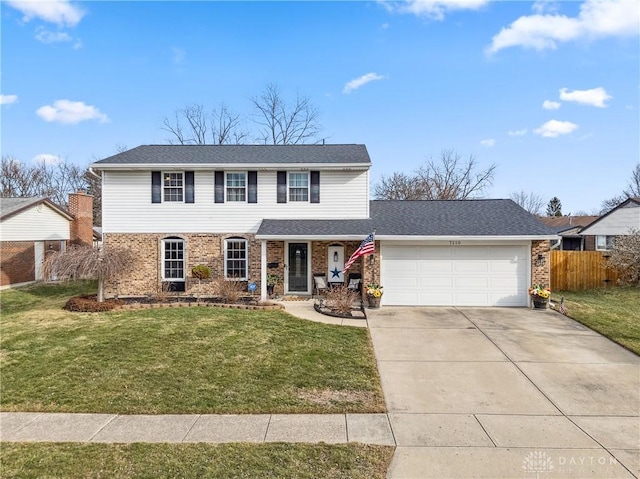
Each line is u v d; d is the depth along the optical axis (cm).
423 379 750
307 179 1603
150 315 1234
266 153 1738
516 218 1526
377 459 475
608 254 1800
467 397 670
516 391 694
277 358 850
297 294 1595
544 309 1352
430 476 442
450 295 1428
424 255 1429
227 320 1165
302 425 566
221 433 541
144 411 611
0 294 1781
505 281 1416
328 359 850
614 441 524
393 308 1385
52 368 788
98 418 590
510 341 986
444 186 3912
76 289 1938
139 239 1597
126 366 796
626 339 979
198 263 1598
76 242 2498
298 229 1468
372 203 1816
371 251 1295
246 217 1603
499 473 449
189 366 798
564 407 631
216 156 1680
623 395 676
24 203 2192
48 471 446
